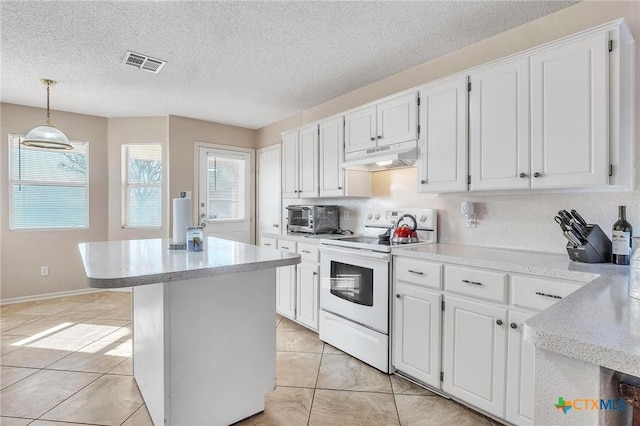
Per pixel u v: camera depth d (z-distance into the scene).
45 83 3.21
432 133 2.31
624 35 1.60
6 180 3.92
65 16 2.08
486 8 2.00
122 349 2.73
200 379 1.66
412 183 2.88
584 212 1.92
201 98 3.68
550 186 1.75
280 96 3.60
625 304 0.94
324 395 2.08
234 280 1.76
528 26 2.16
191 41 2.40
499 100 1.96
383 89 3.10
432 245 2.46
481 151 2.04
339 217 3.63
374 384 2.21
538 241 2.11
